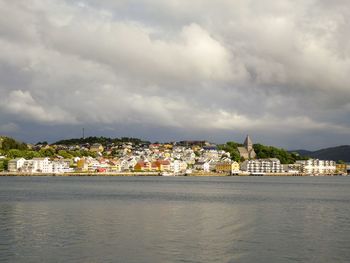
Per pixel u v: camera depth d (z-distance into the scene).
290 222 108.31
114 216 117.56
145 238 86.44
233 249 78.00
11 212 125.44
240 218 115.19
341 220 112.19
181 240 84.88
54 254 73.50
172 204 153.75
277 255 74.25
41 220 108.88
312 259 72.06
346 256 73.88
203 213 126.00
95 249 77.00
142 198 180.75
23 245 79.56
